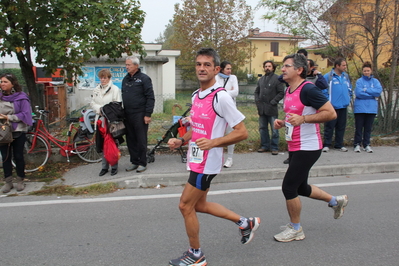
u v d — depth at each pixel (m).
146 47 16.06
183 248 3.52
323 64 14.27
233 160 6.61
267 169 6.02
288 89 3.60
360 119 7.26
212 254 3.39
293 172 3.49
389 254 3.38
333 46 9.43
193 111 3.02
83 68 12.82
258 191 5.32
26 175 6.00
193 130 3.05
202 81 2.89
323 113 3.24
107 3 6.46
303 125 3.43
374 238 3.73
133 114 5.73
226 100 2.81
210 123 2.89
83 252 3.43
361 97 7.16
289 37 10.14
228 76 6.21
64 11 6.20
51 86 9.80
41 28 6.26
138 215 4.38
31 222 4.16
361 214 4.39
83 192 5.21
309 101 3.34
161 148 6.77
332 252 3.42
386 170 6.44
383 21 8.81
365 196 5.07
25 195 5.12
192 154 3.01
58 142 6.54
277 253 3.41
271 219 4.24
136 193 5.24
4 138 4.89
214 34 25.98
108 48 6.62
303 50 5.86
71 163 6.64
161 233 3.87
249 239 3.35
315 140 3.45
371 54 9.41
